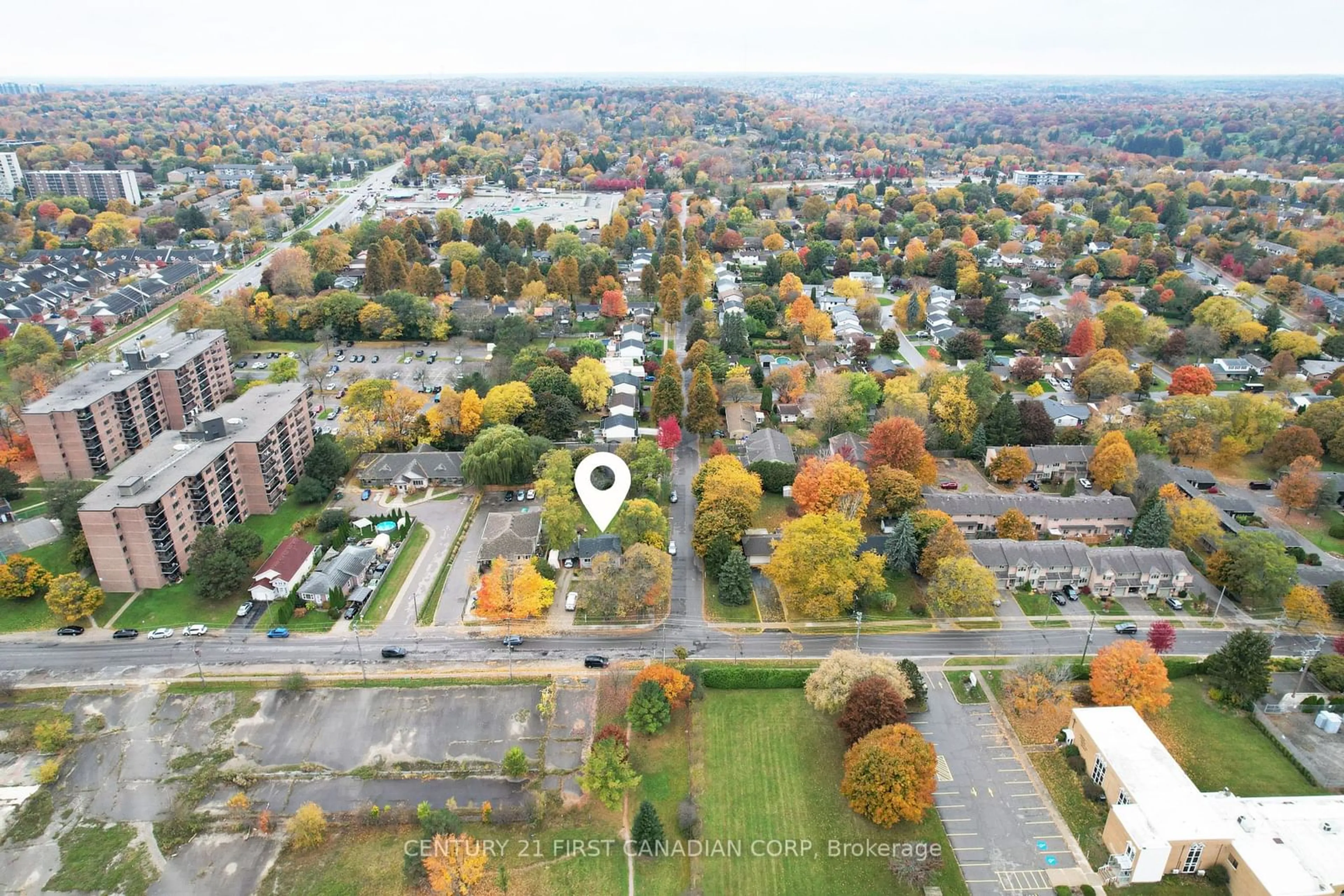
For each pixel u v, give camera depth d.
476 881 98.44
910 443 176.62
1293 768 115.88
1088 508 169.12
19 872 101.62
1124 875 99.75
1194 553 164.50
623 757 110.75
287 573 149.38
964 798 110.75
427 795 111.12
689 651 137.50
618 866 101.88
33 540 161.88
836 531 144.62
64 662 134.38
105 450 188.25
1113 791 108.44
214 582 145.00
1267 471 196.00
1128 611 148.62
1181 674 132.62
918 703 125.00
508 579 143.50
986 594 138.25
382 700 126.94
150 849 104.25
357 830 106.00
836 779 113.88
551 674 132.38
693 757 117.19
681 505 181.75
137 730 121.69
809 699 121.62
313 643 138.88
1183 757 117.19
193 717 123.75
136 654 136.25
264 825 106.00
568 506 158.88
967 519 168.62
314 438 199.00
